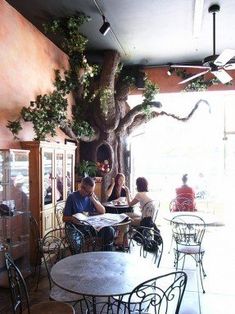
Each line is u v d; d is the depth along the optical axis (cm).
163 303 276
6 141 364
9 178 331
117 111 621
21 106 401
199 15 414
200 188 752
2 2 366
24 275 337
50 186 418
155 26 462
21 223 354
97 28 470
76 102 598
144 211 407
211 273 360
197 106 652
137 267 204
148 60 624
